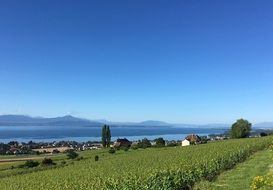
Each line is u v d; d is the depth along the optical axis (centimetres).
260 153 4872
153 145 12912
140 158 6025
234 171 3234
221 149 5253
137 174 3012
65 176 4469
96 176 3772
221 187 2402
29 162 8462
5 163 9725
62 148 19450
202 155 4397
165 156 5678
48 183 3912
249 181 2514
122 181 2709
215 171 3192
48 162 8419
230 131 12588
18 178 5153
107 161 6556
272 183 1544
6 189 3853
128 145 13912
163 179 2539
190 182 2681
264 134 12588
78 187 2997
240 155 4256
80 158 9156
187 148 7750
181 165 3241
